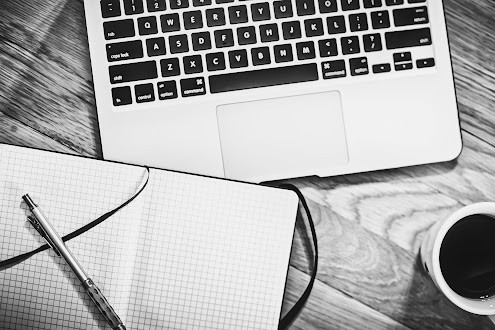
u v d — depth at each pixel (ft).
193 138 2.20
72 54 2.26
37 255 1.99
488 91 2.35
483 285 2.15
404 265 2.28
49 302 2.00
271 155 2.23
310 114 2.24
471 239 2.16
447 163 2.31
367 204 2.29
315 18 2.23
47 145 2.24
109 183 2.03
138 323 2.03
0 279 1.98
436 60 2.27
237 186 2.09
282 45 2.22
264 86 2.22
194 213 2.06
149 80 2.18
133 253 2.04
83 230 2.01
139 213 2.04
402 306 2.27
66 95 2.25
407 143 2.26
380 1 2.24
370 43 2.24
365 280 2.27
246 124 2.22
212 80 2.20
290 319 2.16
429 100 2.27
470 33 2.35
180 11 2.19
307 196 2.28
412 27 2.26
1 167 1.99
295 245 2.26
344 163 2.25
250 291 2.08
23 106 2.24
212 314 2.06
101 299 1.97
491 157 2.33
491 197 2.31
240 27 2.21
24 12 2.26
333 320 2.25
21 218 1.99
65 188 2.01
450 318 2.28
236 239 2.08
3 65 2.25
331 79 2.24
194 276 2.06
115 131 2.18
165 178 2.06
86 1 2.17
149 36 2.18
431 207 2.30
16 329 1.99
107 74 2.17
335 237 2.27
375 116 2.25
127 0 2.17
